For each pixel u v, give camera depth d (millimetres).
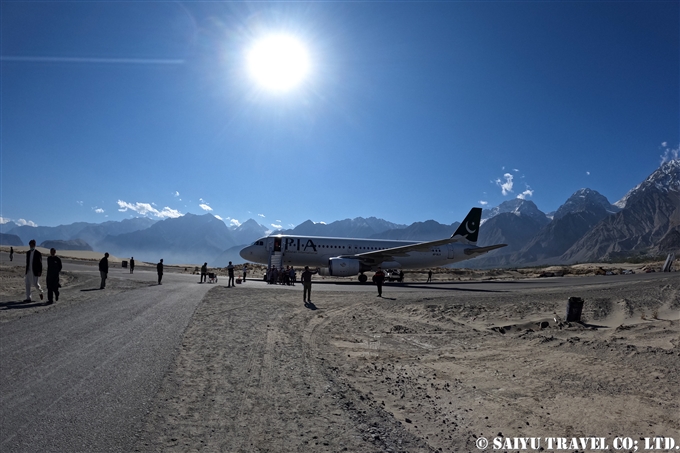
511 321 17312
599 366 9836
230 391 7008
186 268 72938
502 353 11336
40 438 4945
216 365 8562
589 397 7637
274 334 12422
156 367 8094
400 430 5820
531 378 8844
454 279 56625
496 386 8242
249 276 52188
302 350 10539
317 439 5316
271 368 8609
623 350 11320
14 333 10781
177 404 6273
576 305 16969
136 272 48812
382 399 7219
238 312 16359
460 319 17688
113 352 9086
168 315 14367
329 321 15953
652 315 18562
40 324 12023
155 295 20531
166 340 10461
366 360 10086
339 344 11977
